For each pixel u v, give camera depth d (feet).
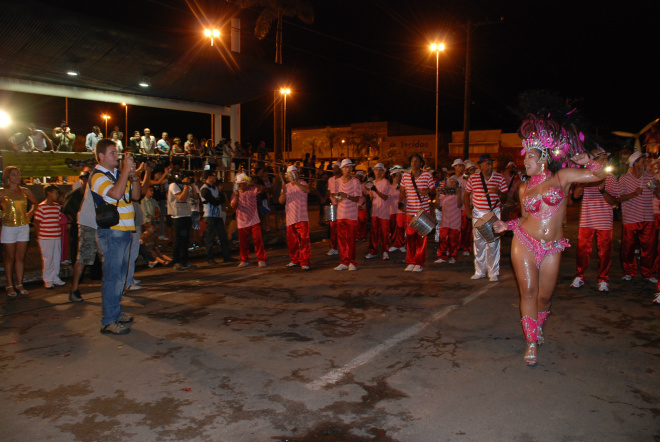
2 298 24.20
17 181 24.50
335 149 214.48
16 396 13.20
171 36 40.11
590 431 11.02
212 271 30.63
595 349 15.90
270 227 53.57
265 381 13.84
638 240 25.90
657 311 19.98
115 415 12.07
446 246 32.22
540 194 14.60
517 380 13.67
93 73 45.78
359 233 41.70
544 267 15.01
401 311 20.52
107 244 18.15
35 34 36.40
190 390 13.38
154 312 20.95
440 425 11.33
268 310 20.99
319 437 10.91
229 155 60.49
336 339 17.19
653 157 23.75
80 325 19.40
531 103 15.34
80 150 50.90
